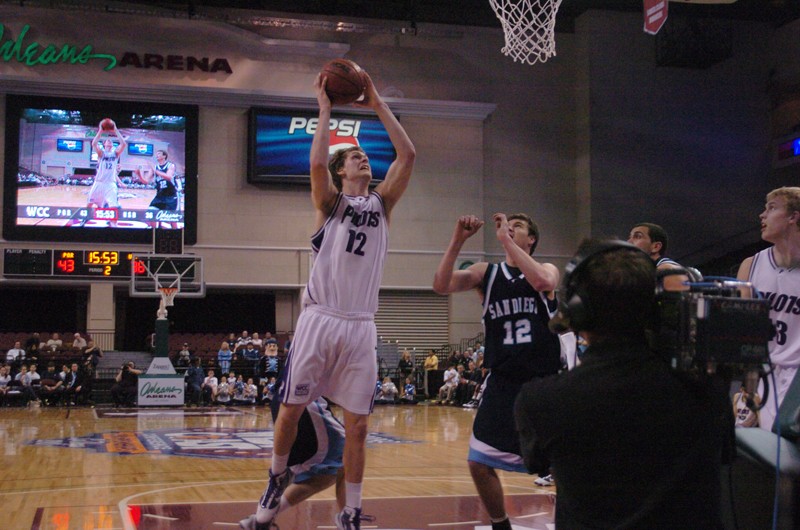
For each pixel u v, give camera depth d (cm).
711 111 2427
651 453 170
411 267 2302
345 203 366
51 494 584
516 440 363
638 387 172
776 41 2438
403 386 2147
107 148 2112
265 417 1529
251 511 504
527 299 383
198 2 2269
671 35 2303
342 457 397
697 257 2377
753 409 189
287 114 2219
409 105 2302
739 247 2395
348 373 360
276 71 2238
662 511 167
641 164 2380
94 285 2105
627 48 2397
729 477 222
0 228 2061
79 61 2111
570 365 664
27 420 1436
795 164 2352
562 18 2448
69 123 2095
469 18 2417
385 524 457
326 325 355
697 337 170
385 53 2336
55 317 2483
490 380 381
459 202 2336
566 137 2431
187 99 2170
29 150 2069
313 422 390
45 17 2100
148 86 2130
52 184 2080
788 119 2398
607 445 171
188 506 525
